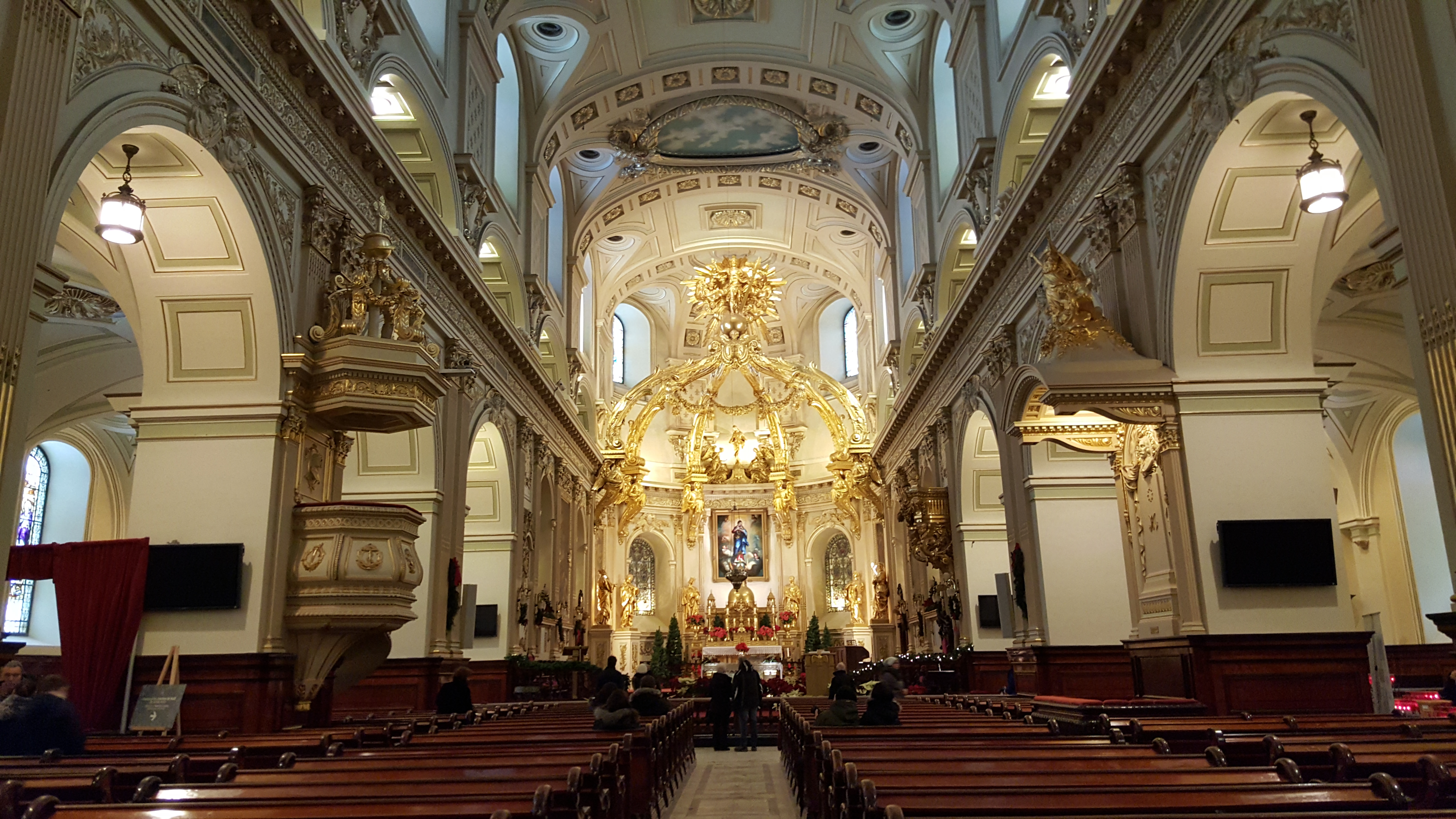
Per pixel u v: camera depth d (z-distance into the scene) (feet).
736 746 61.52
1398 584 73.97
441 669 54.29
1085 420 43.65
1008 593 61.26
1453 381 21.48
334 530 36.96
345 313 40.29
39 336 23.81
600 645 111.45
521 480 74.08
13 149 22.88
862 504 121.90
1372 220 39.60
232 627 35.04
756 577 133.08
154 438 36.86
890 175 92.79
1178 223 36.58
